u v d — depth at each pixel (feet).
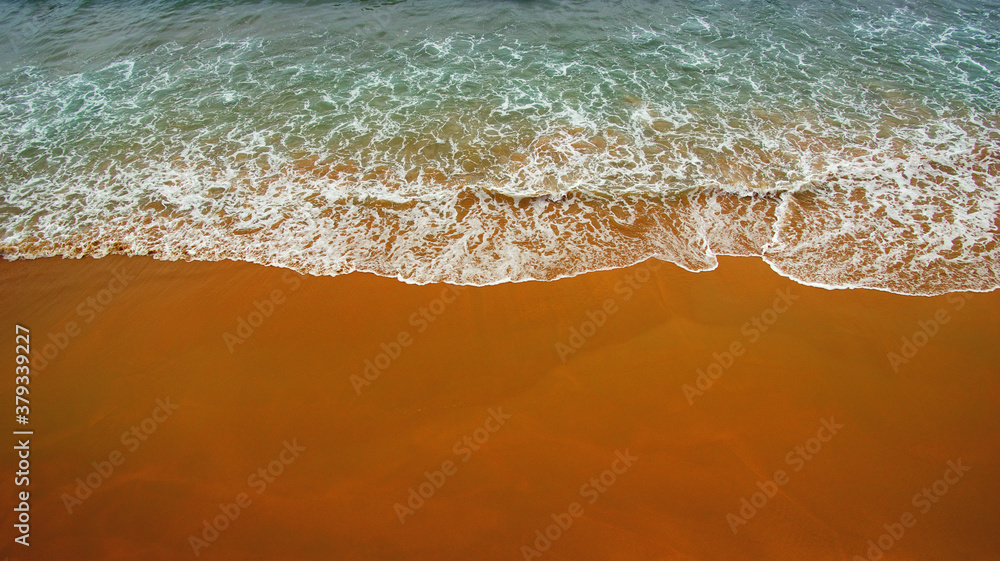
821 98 42.55
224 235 32.78
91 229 33.27
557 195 34.99
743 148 38.14
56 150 39.24
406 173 36.91
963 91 42.78
